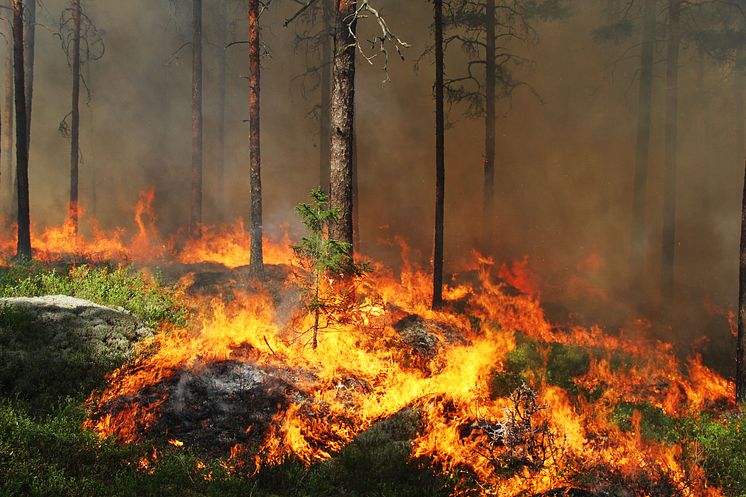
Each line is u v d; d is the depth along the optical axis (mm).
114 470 7035
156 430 8367
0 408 7730
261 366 9875
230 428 8641
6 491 5988
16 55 17500
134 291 12930
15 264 15500
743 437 9703
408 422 8945
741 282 12344
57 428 7496
